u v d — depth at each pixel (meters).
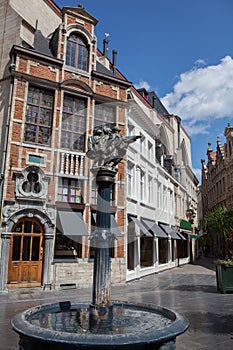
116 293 8.98
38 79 6.88
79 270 10.02
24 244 9.49
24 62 10.04
